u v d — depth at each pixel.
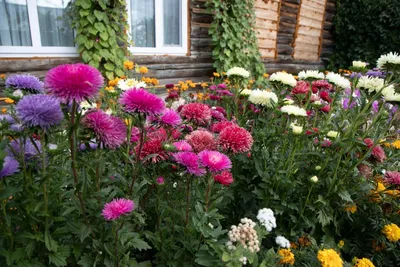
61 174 1.21
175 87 3.64
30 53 3.47
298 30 6.98
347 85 1.84
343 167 1.71
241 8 5.02
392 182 1.67
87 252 1.21
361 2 7.30
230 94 2.37
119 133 1.04
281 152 1.83
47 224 1.04
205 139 1.37
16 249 1.04
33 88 1.20
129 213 1.00
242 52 5.23
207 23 5.05
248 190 1.74
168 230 1.34
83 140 1.00
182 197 1.49
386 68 1.68
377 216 1.79
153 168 1.30
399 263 1.74
